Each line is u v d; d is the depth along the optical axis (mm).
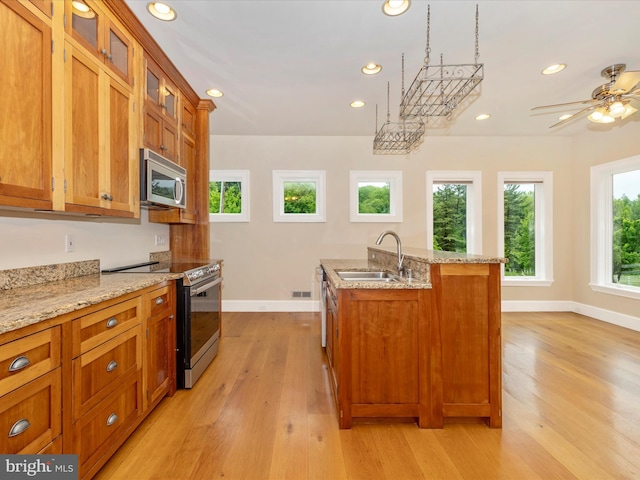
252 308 4484
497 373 1846
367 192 4602
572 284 4512
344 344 1838
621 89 2383
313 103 3346
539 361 2762
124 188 2029
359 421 1913
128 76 2068
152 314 1918
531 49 2373
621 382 2377
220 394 2215
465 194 4652
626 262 3842
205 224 3383
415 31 2158
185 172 2828
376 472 1498
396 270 2426
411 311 1851
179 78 2762
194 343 2352
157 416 1941
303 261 4504
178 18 2025
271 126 4062
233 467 1521
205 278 2570
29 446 1061
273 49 2369
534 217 4648
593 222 4152
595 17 2018
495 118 3799
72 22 1600
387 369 1850
